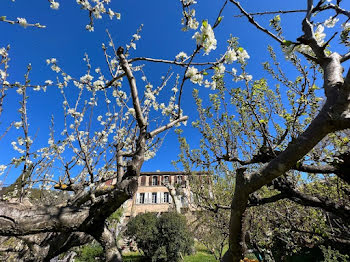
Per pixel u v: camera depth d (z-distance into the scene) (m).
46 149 3.81
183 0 1.70
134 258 12.53
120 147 3.15
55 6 2.64
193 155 4.69
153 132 2.10
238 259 1.61
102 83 3.07
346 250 3.95
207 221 6.88
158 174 22.92
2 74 3.24
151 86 3.17
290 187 2.94
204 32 1.46
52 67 3.15
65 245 2.80
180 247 11.16
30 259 3.00
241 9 1.49
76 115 3.57
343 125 0.98
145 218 12.34
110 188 2.71
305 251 6.70
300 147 1.09
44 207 1.86
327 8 1.39
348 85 0.94
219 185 6.09
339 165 2.36
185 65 1.82
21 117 3.46
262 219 5.84
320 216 3.95
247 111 3.28
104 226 2.07
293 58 2.59
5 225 1.57
